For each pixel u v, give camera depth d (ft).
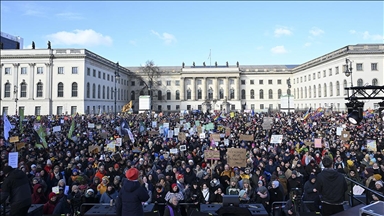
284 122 122.42
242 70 360.28
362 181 41.96
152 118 150.71
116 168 46.65
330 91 241.55
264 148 60.90
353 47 204.23
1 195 23.76
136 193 22.82
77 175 41.50
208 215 26.94
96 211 27.58
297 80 335.47
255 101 358.64
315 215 27.27
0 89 232.73
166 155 57.11
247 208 26.09
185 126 100.48
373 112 134.72
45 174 46.01
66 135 88.48
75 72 231.91
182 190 37.73
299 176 43.37
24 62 233.14
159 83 363.56
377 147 66.08
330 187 23.73
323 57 256.93
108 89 286.66
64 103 230.48
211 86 358.02
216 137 72.95
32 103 230.27
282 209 32.73
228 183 43.11
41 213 30.25
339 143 69.31
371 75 194.90
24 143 66.18
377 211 18.13
